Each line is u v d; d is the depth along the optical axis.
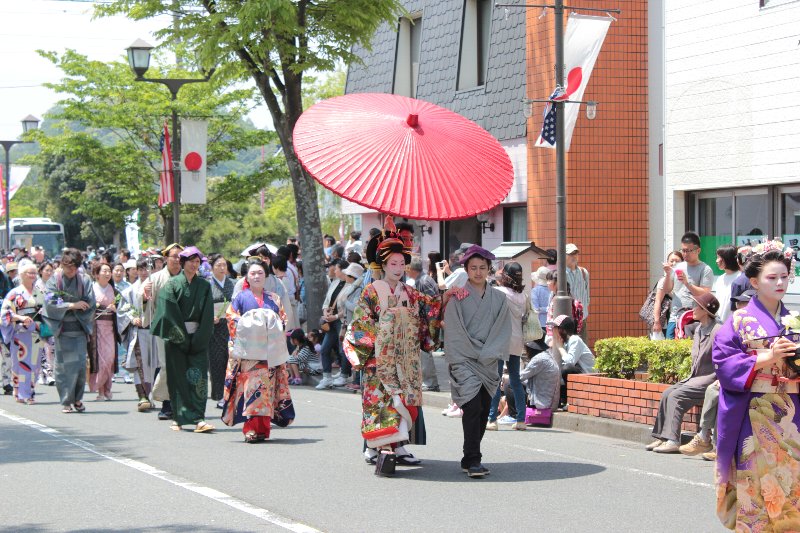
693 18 19.75
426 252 29.83
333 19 22.11
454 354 11.23
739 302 8.73
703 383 12.67
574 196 22.38
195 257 14.79
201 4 22.30
